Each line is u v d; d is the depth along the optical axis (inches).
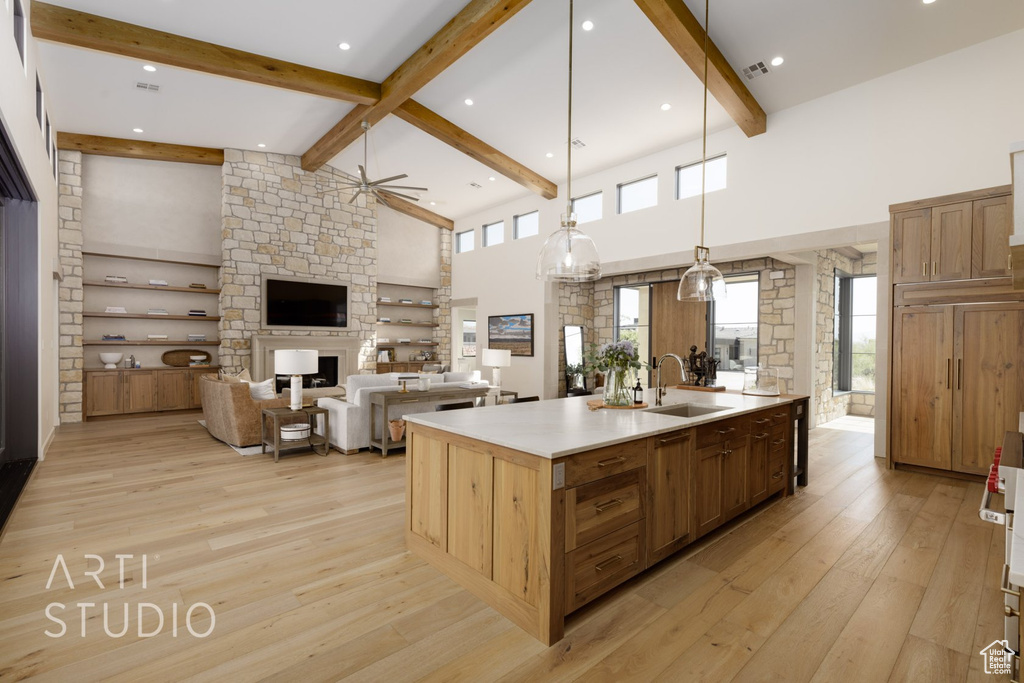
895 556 108.4
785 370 161.2
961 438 167.8
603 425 100.3
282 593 90.7
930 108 185.8
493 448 87.1
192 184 320.8
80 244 274.2
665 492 100.9
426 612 85.2
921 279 175.3
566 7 175.3
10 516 124.0
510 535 83.4
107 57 201.8
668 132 256.2
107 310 288.2
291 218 338.6
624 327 357.7
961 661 71.9
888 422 185.0
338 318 358.3
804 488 160.4
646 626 81.6
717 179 255.4
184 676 67.7
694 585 95.4
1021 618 36.5
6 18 122.0
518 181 314.8
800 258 248.2
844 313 338.6
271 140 305.6
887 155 195.9
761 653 74.3
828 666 71.1
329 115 275.0
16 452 178.1
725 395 162.1
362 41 201.9
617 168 299.7
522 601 81.0
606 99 230.5
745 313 290.2
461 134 270.5
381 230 407.5
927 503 144.9
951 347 169.3
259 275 325.1
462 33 182.4
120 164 298.7
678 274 317.7
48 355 205.0
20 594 89.2
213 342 319.3
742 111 215.3
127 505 137.2
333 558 105.4
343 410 199.8
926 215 174.4
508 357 280.2
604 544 86.6
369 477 166.7
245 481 161.5
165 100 243.6
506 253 376.8
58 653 72.2
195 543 112.2
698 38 174.2
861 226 202.1
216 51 199.5
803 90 210.8
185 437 231.1
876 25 170.6
